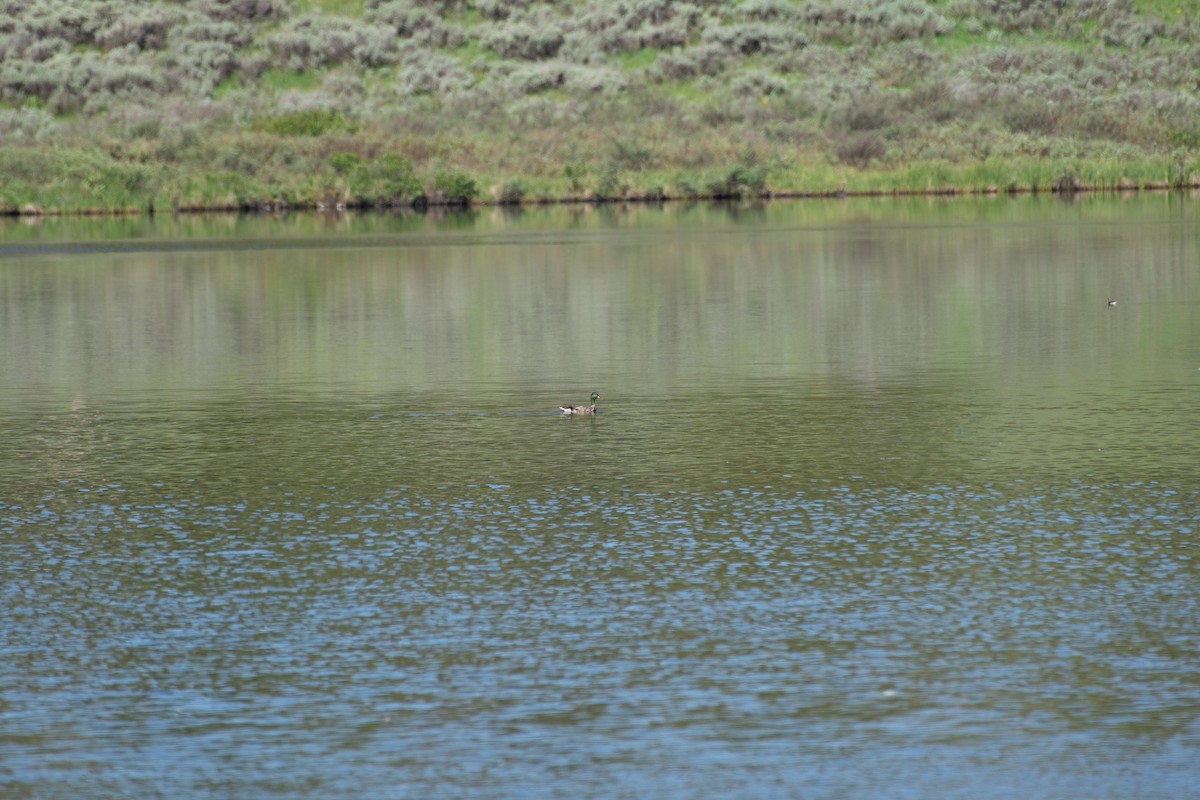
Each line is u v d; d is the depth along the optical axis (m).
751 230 180.62
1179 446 65.50
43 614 46.72
